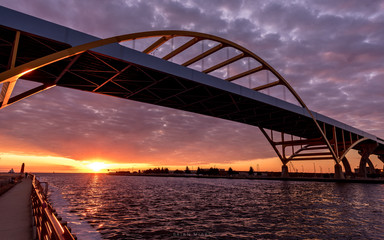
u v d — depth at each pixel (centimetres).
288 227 2166
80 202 4131
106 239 1789
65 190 6988
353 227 2173
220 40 4853
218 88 4634
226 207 3456
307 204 3738
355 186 8044
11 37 2638
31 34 2536
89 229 2097
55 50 2934
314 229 2091
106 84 4281
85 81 4075
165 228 2136
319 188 7256
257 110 6519
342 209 3256
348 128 9719
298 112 6938
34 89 3497
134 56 3447
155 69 3678
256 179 14462
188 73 4147
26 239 693
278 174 16700
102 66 3509
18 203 1491
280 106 6222
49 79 3716
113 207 3516
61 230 337
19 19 2477
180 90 4669
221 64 5853
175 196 5175
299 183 10050
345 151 9581
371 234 1944
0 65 3247
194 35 4325
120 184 10850
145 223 2353
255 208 3341
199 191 6588
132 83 4328
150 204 3841
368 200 4241
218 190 6856
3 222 920
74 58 3072
